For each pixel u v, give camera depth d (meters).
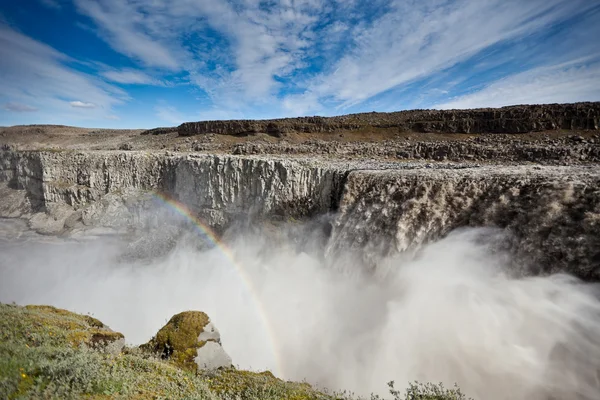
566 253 13.36
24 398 5.84
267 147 46.81
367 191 23.44
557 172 18.22
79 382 6.79
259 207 31.44
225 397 8.91
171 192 42.94
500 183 17.84
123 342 10.73
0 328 8.80
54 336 9.04
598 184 14.61
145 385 7.87
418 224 19.33
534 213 15.20
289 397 9.48
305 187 28.73
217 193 35.44
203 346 11.45
